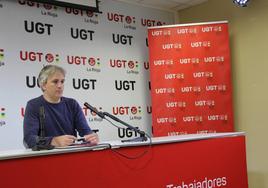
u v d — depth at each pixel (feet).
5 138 10.65
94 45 12.94
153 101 13.25
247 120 13.03
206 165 7.97
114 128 13.05
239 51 13.38
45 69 8.25
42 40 11.68
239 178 8.55
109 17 13.51
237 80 13.42
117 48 13.58
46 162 5.66
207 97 13.05
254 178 12.73
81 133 8.28
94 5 12.75
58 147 6.12
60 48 12.07
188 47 13.28
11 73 10.93
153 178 7.02
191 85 13.15
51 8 11.99
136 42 14.20
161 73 13.30
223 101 12.98
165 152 7.30
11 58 10.98
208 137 8.13
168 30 13.42
